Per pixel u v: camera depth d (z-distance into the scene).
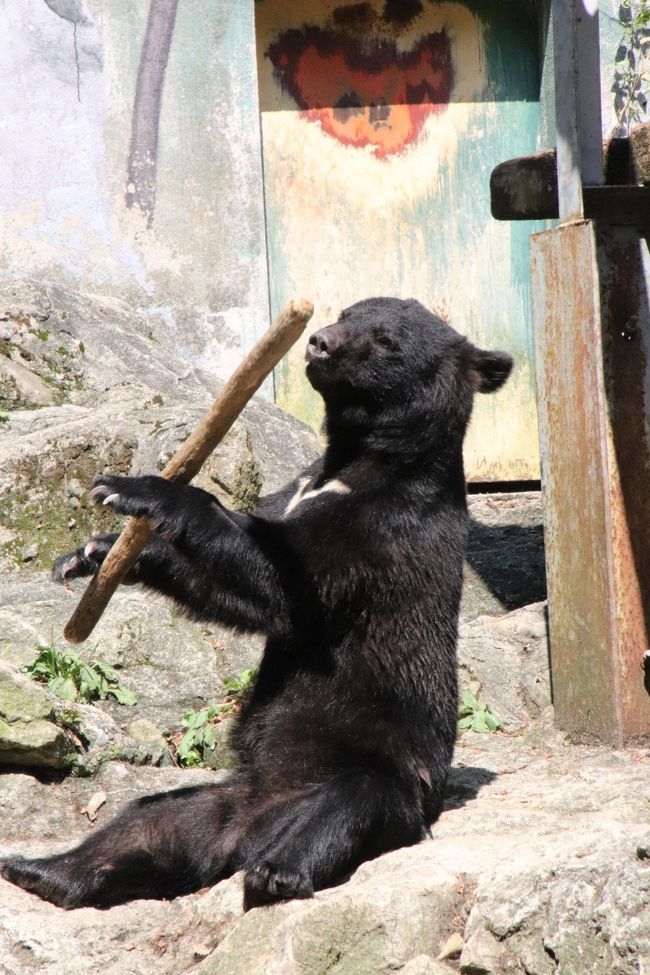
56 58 15.02
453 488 8.03
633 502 9.58
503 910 5.75
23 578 11.08
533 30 16.08
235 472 11.41
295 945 5.86
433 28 15.98
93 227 15.21
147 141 15.21
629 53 15.24
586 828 6.97
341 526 7.57
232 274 15.48
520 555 13.17
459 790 8.47
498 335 16.22
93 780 8.61
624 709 9.46
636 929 5.32
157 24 15.15
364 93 15.92
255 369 6.72
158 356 14.49
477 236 16.17
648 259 9.80
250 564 7.29
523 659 10.87
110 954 6.44
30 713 8.38
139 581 7.57
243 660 10.33
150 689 9.83
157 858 7.31
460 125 16.09
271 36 15.72
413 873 6.17
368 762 7.39
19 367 13.47
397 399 7.95
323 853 6.72
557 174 10.02
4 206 15.04
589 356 9.55
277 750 7.54
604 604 9.55
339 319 8.37
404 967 5.73
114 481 7.18
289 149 15.84
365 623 7.60
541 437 10.28
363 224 16.00
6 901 6.90
